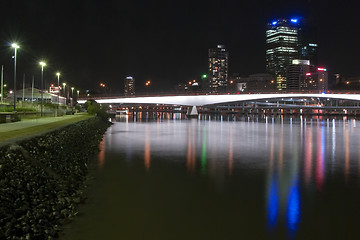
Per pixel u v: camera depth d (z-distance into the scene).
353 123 101.50
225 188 17.25
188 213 13.38
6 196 10.10
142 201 14.95
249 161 25.77
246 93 166.75
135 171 21.67
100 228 11.75
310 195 15.91
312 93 169.75
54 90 150.12
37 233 9.96
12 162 12.46
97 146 34.25
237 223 12.32
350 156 28.75
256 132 59.50
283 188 17.25
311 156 28.64
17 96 100.19
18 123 37.59
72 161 19.61
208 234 11.34
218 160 26.28
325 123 101.38
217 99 156.62
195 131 61.06
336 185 17.84
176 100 158.25
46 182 13.41
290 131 62.94
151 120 117.62
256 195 15.92
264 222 12.44
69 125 31.73
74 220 12.52
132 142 40.12
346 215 13.18
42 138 18.88
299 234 11.39
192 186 17.66
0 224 9.17
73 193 14.80
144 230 11.62
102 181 18.78
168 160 26.16
